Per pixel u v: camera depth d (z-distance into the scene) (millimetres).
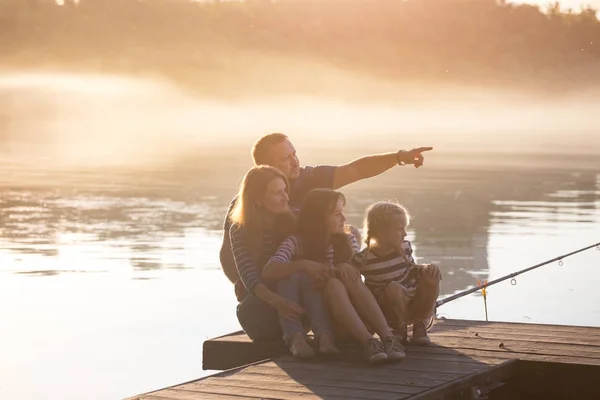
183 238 15070
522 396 5242
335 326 5352
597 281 11750
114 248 14094
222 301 10609
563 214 18281
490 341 5617
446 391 4660
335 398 4449
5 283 11602
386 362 5059
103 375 7738
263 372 4934
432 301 5434
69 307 10297
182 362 8258
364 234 5469
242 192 5465
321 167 6145
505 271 12438
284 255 5254
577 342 5578
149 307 10312
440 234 15570
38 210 18734
